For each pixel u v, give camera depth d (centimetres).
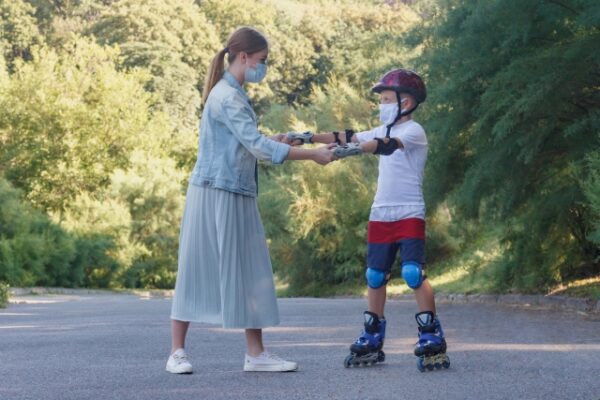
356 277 3925
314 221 3672
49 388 698
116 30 8300
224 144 779
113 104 6375
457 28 1814
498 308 1798
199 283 779
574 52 1560
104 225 5091
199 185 780
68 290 4238
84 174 5909
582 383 675
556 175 1936
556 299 1784
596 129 1634
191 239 781
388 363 835
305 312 1856
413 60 1969
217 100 776
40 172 5859
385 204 806
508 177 1806
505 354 884
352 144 773
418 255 789
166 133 6856
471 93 1806
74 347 1058
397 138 792
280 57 8388
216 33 9200
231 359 892
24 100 6016
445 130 1858
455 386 667
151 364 855
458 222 2173
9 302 2588
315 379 722
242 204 782
